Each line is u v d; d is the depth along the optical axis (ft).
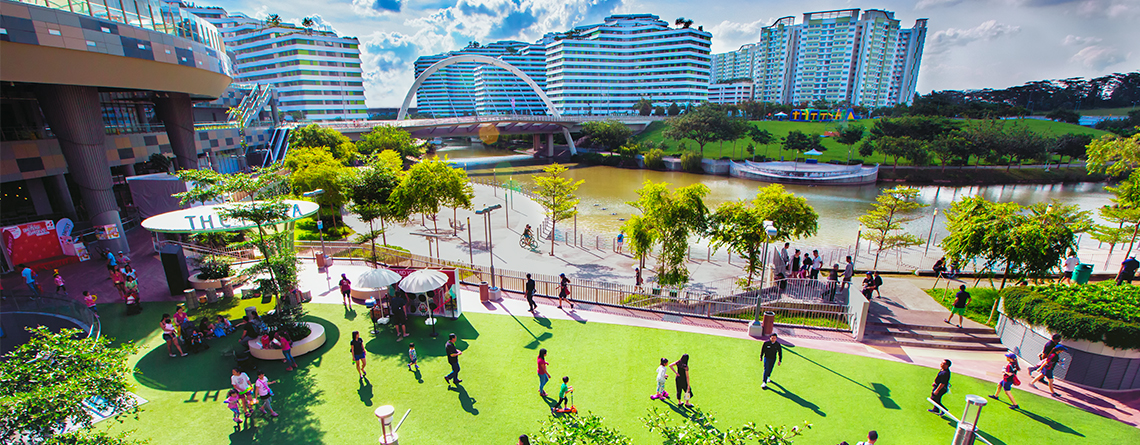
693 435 24.82
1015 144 257.14
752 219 68.03
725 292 72.38
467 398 41.78
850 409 39.58
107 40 80.89
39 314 54.03
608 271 87.30
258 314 60.54
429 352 50.34
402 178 102.94
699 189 72.18
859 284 70.64
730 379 44.42
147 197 85.81
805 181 247.09
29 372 28.14
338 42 463.83
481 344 52.01
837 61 651.66
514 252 100.48
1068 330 42.88
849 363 47.37
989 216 60.49
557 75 602.44
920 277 75.97
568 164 334.85
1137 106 492.95
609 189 226.99
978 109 411.34
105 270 77.36
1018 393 41.91
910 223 143.95
